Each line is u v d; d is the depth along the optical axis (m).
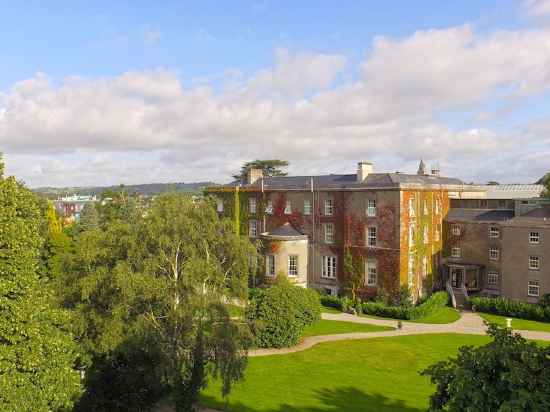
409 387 34.78
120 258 28.23
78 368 29.42
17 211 23.25
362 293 61.53
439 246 67.81
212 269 27.86
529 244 58.75
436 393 16.06
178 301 27.67
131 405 29.89
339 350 43.31
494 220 64.31
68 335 23.97
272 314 43.62
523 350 14.87
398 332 49.47
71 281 29.61
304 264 65.44
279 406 31.56
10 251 21.42
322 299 62.19
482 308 58.41
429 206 64.81
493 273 64.56
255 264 31.22
